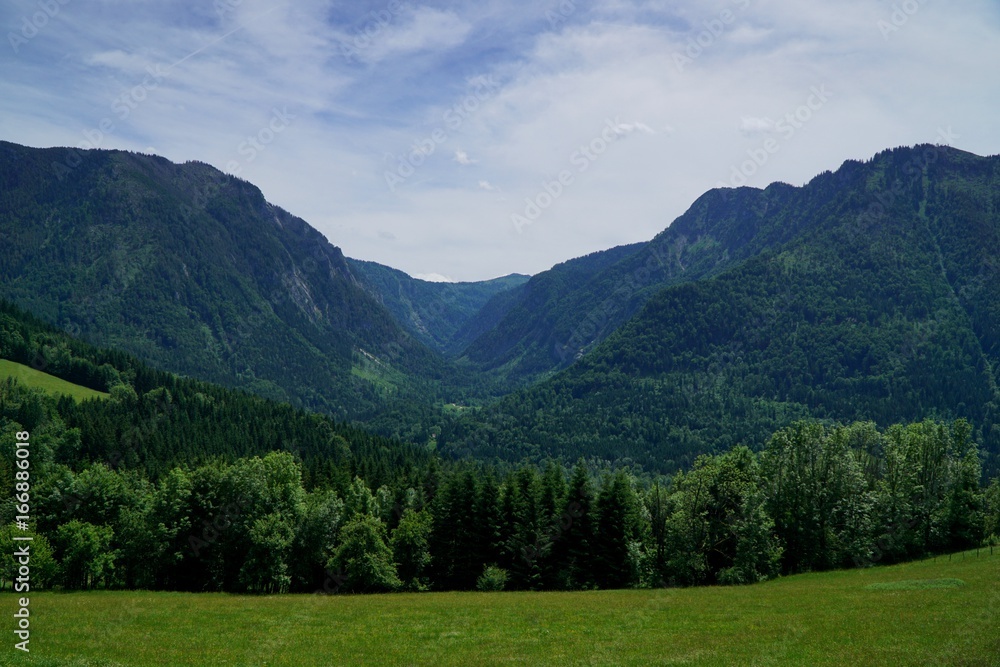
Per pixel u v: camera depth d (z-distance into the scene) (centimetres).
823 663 3581
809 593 6397
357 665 3866
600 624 5081
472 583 8238
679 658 3872
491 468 9194
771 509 9094
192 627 4975
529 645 4359
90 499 8794
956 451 9912
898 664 3447
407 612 5778
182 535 8150
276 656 4062
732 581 7906
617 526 8144
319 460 14038
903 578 7112
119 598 6738
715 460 9356
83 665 3672
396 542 8094
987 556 8275
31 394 17112
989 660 3381
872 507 9231
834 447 9288
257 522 7819
